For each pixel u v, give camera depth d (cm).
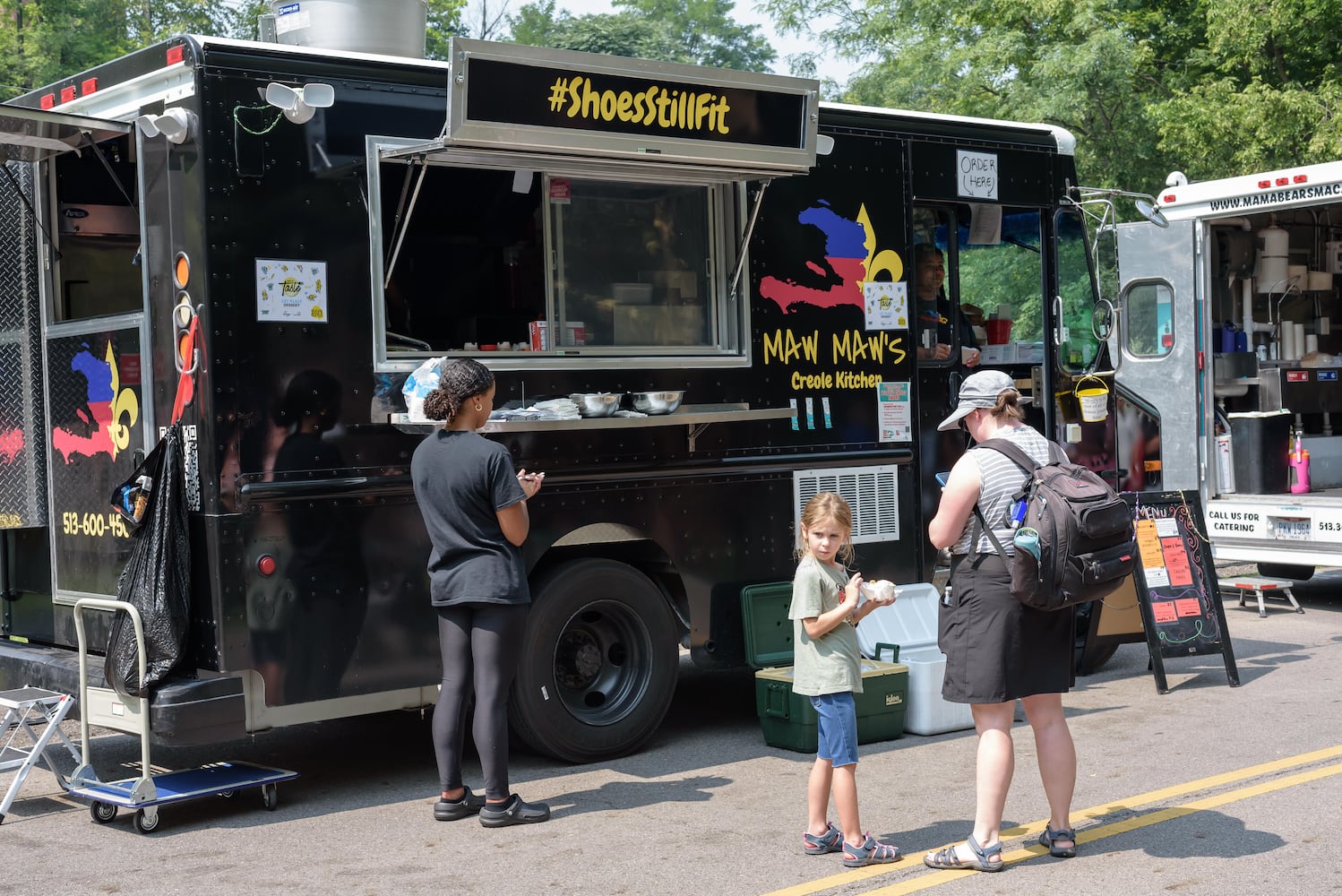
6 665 602
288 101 529
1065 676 456
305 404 538
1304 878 441
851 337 697
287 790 583
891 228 714
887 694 648
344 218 551
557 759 610
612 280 625
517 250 641
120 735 705
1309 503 995
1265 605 1051
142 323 546
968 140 750
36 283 615
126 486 527
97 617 586
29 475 616
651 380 629
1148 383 1094
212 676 521
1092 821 511
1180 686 761
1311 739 629
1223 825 501
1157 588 761
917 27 2245
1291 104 1738
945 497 455
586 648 632
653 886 447
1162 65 2186
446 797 527
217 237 518
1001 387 471
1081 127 2025
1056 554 430
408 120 569
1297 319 1243
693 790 568
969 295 802
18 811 555
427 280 675
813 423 681
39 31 2080
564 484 602
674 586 654
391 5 603
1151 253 1092
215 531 516
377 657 555
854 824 462
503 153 552
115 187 586
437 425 530
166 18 2378
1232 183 1040
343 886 453
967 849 456
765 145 612
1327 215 1230
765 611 659
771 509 667
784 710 630
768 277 668
